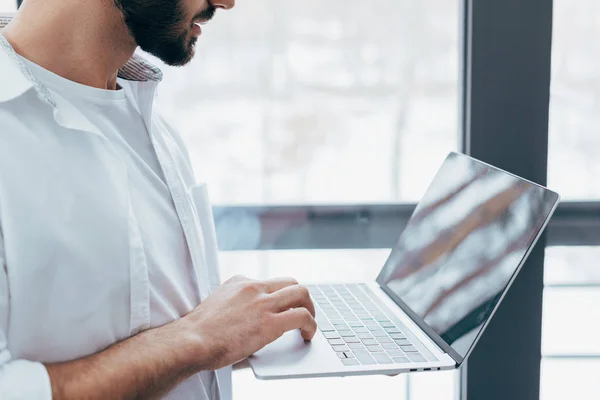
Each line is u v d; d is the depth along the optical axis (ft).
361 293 3.20
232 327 2.10
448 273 2.78
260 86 4.66
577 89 4.70
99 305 2.03
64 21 2.09
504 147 3.66
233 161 4.73
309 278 4.66
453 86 4.49
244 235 3.89
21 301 1.88
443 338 2.53
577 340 5.15
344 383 5.36
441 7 4.65
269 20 4.64
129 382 1.86
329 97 4.81
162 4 2.07
